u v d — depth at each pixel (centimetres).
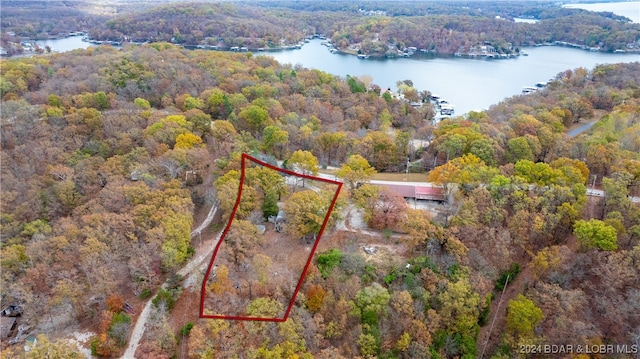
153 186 7688
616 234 6688
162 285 6269
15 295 5831
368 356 5394
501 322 6481
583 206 7500
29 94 11906
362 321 5750
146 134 9619
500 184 7650
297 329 5462
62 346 5088
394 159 10369
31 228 7000
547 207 7244
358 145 10244
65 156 8838
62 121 10144
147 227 6619
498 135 10188
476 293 6081
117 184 7612
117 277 6241
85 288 6056
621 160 8725
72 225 6688
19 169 8412
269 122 11219
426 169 10038
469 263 6569
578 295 6191
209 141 10362
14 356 5041
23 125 9706
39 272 6038
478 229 6981
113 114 10781
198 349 5116
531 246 7094
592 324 6006
